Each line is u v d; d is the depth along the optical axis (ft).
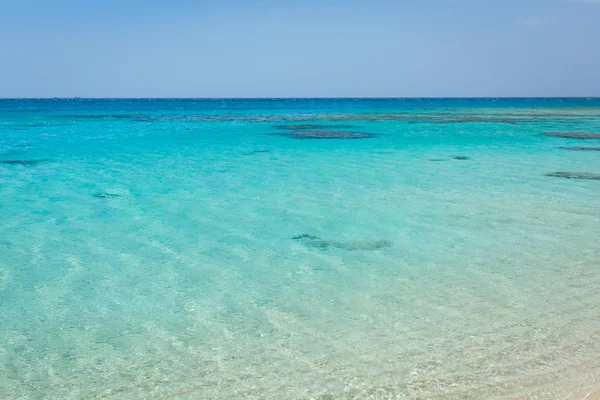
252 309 21.68
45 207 39.42
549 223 35.04
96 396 15.61
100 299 22.65
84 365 17.31
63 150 76.18
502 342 18.76
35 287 23.90
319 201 41.68
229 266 26.91
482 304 22.09
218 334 19.47
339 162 63.98
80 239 31.35
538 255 28.55
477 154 71.77
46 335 19.34
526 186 47.80
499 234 32.58
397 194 44.34
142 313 21.27
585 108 294.05
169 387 16.08
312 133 107.14
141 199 42.32
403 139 94.12
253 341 18.92
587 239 31.42
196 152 74.28
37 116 182.91
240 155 70.95
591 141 89.40
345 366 17.22
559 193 44.57
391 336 19.24
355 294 23.25
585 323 20.22
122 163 62.75
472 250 29.50
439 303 22.21
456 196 43.50
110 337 19.22
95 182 49.88
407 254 28.84
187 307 21.86
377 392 15.79
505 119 164.04
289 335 19.35
